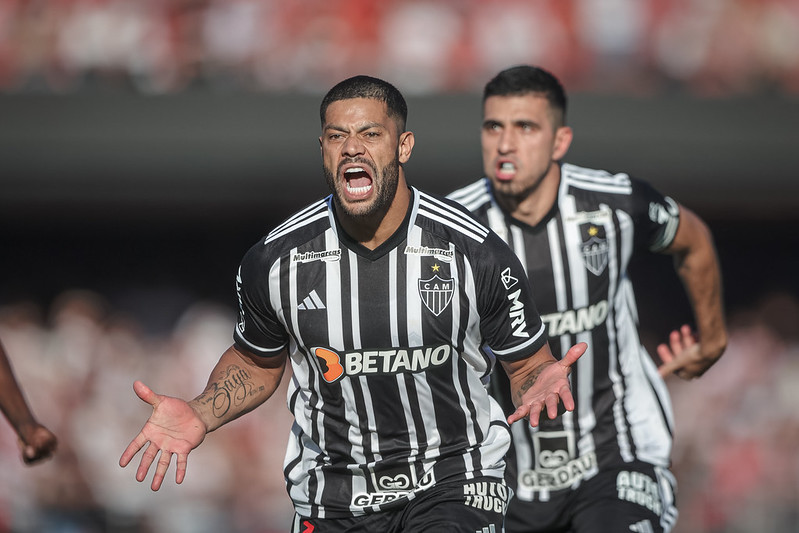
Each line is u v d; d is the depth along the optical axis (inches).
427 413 507.2
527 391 490.9
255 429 1215.6
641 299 1638.8
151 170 1416.1
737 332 1451.8
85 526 1152.8
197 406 506.0
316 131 1411.2
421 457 512.7
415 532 498.3
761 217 1596.9
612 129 1427.2
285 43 1417.3
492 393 624.4
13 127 1384.1
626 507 603.2
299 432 534.0
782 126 1438.2
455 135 1408.7
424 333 492.1
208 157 1413.6
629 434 635.5
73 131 1391.5
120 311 1598.2
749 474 1266.0
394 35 1427.2
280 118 1408.7
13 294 1589.6
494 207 635.5
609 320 634.2
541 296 626.8
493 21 1439.5
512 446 638.5
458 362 502.9
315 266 496.4
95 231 1589.6
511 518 647.1
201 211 1525.6
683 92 1453.0
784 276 1691.7
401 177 493.0
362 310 492.7
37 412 1211.2
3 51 1391.5
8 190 1413.6
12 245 1587.1
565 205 628.7
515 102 618.8
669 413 652.7
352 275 494.0
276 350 525.3
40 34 1393.9
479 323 498.9
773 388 1352.1
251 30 1414.9
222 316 1353.3
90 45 1398.9
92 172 1411.2
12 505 1127.6
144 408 1270.9
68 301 1430.9
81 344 1295.5
